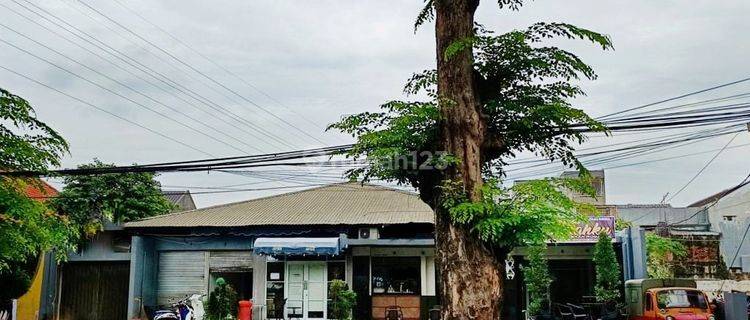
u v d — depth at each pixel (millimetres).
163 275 23500
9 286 20672
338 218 22828
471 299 8570
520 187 8750
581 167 9836
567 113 9164
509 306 22609
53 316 23328
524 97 9516
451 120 9102
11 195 9617
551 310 20578
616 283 20734
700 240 32469
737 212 38906
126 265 23891
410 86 10227
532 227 8594
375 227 22016
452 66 9227
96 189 27719
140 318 22406
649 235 31188
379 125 9492
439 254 8977
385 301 22203
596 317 21031
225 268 23203
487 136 9297
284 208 24875
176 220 23594
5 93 9219
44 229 10266
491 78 9609
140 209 28766
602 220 22141
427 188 9570
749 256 29562
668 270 30672
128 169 13766
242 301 20672
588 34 8984
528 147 9992
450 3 9438
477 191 8883
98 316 23578
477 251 8695
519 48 9242
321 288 22484
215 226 22750
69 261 23781
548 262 23531
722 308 20562
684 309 18172
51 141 9773
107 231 23703
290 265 22781
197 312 20203
